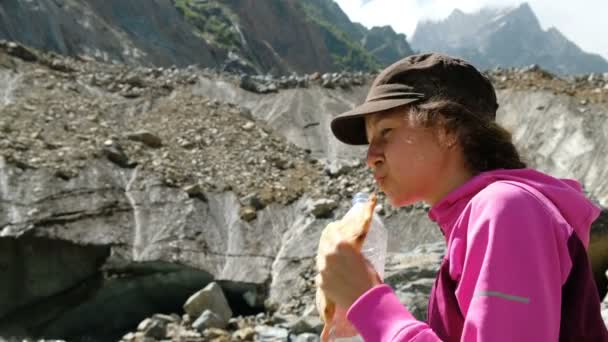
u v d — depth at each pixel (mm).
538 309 1139
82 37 30672
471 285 1231
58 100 10891
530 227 1198
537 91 13102
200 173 9516
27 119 9828
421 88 1411
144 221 8203
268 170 10078
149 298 7602
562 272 1229
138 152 9648
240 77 14641
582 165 10875
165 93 12562
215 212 8711
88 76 12516
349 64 71938
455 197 1340
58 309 7289
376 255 1477
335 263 1308
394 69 1443
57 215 7773
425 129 1394
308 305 6980
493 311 1141
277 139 11594
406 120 1408
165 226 8188
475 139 1397
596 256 6059
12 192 7910
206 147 10438
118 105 11438
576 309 1236
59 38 28906
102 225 7902
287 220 8820
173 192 8828
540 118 12227
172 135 10578
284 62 53406
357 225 1350
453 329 1302
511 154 1437
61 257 7504
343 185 9680
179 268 7707
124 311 7438
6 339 6781
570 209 1298
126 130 10461
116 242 7746
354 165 10375
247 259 7996
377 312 1231
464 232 1286
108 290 7508
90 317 7316
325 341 1365
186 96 12523
